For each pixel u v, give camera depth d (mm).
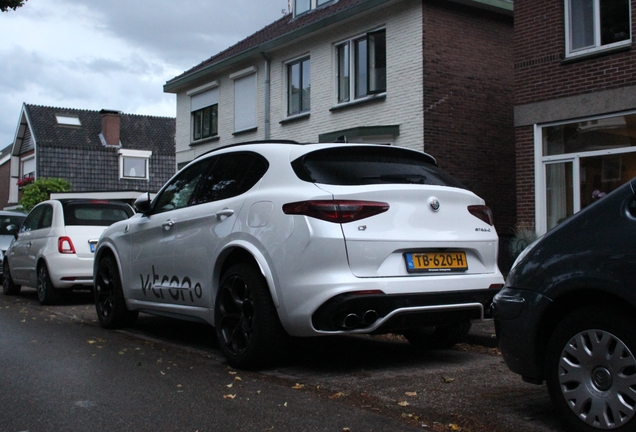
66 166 35781
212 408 4277
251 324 5324
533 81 11562
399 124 14508
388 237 4945
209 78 21312
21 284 11719
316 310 4820
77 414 4156
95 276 7988
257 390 4742
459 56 14531
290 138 17766
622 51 10367
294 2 19359
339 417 4066
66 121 37719
